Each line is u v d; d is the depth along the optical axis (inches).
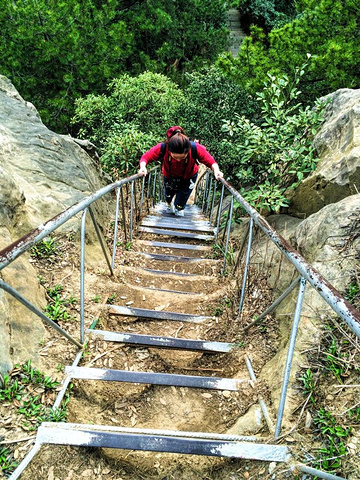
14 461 60.9
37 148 165.6
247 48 246.8
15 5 333.7
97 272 130.6
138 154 275.3
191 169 174.7
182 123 305.0
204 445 63.3
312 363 78.3
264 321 106.0
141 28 484.4
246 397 81.3
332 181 131.9
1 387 70.6
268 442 66.1
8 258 58.0
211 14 598.5
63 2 349.7
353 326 44.0
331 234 102.3
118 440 63.3
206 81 303.1
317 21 237.1
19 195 111.7
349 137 136.3
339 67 221.8
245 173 190.4
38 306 93.5
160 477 67.8
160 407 85.0
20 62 344.5
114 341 95.8
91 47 390.9
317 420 67.4
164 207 276.5
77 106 354.3
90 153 226.4
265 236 158.2
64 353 86.1
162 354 101.1
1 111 171.3
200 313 121.9
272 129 170.7
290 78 234.1
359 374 71.7
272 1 677.9
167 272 149.9
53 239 125.1
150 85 334.3
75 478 63.3
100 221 168.2
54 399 74.2
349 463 59.1
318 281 54.7
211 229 211.0
